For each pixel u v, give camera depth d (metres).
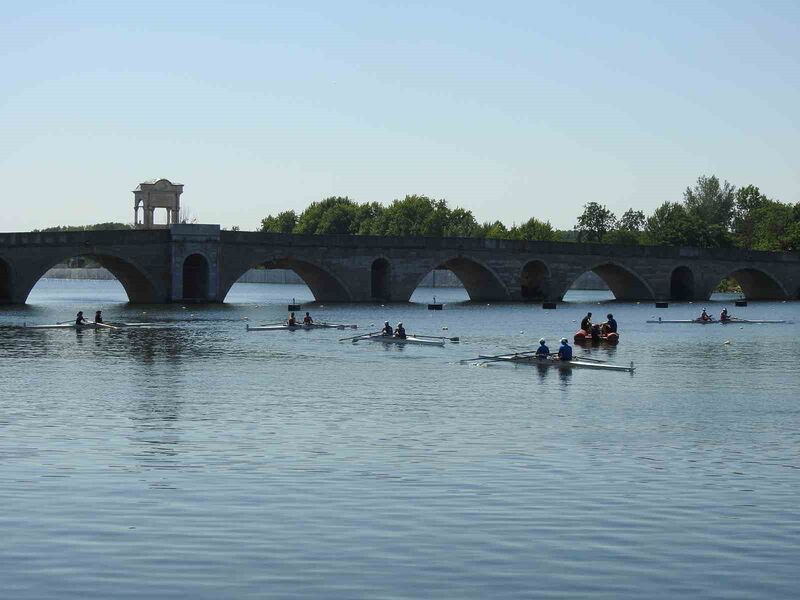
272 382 62.38
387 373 67.62
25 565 25.23
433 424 46.62
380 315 135.75
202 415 48.94
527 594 23.55
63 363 72.94
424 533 28.00
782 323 126.88
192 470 35.88
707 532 28.27
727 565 25.53
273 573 24.78
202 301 153.75
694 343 95.75
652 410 51.59
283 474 35.25
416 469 36.22
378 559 25.81
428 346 89.56
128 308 142.50
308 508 30.56
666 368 72.38
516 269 178.38
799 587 24.09
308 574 24.70
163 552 26.23
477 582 24.27
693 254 194.38
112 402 53.12
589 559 25.89
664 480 34.72
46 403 52.66
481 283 181.50
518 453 39.47
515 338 100.44
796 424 47.25
